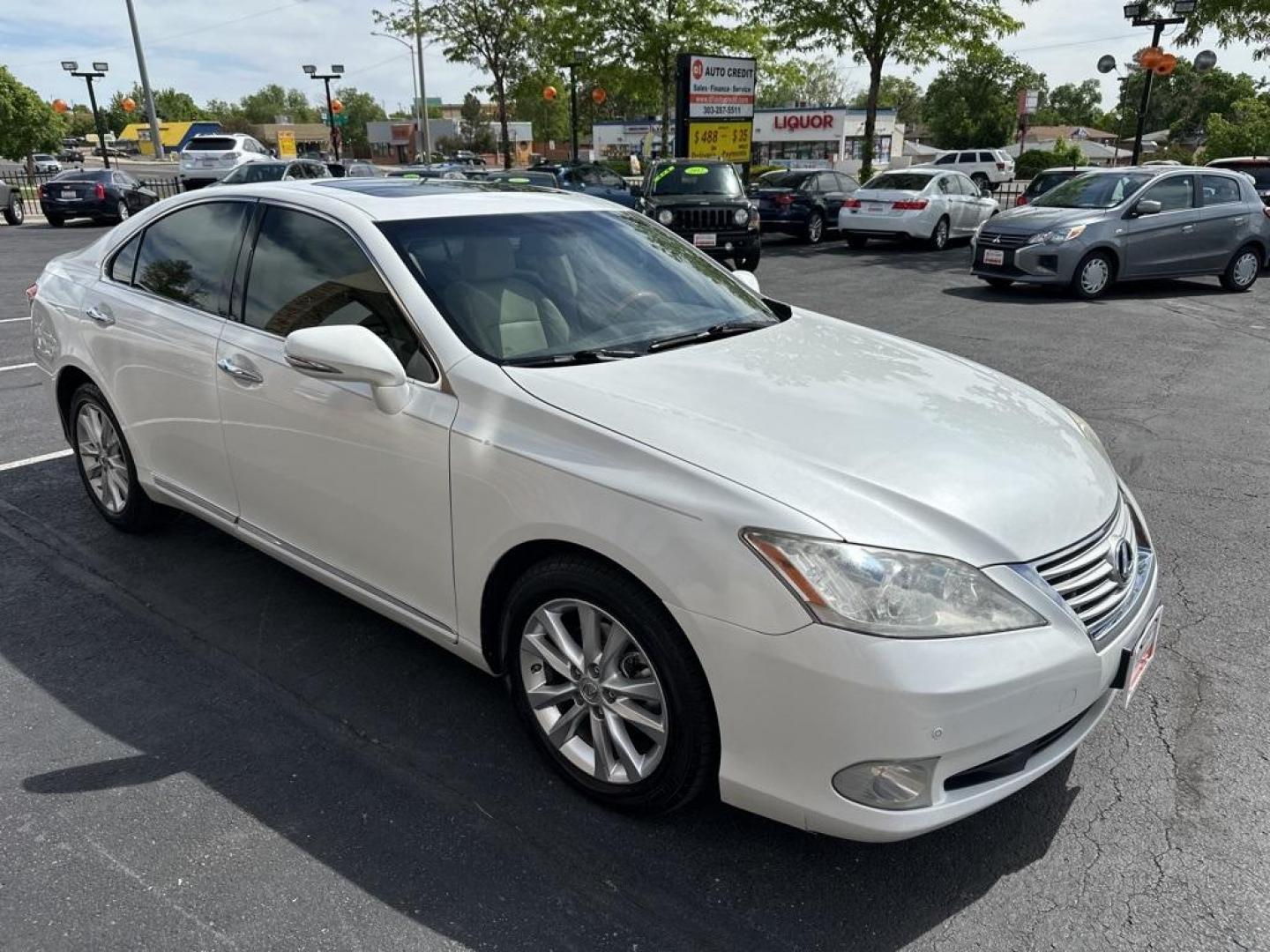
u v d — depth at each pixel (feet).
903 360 10.33
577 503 7.65
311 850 8.00
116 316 12.66
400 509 9.23
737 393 8.61
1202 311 35.81
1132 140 245.45
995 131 231.30
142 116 357.20
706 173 50.90
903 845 8.17
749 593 6.84
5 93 131.85
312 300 10.24
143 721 9.75
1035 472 7.97
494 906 7.45
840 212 61.41
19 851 7.93
